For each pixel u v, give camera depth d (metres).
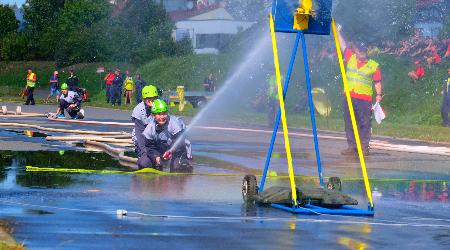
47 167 27.73
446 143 47.00
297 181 25.72
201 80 107.31
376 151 39.28
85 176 25.31
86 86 139.38
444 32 77.75
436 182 26.89
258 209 19.12
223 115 77.06
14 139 40.00
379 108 36.41
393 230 16.80
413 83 73.88
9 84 159.38
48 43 167.62
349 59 36.16
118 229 15.97
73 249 13.96
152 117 27.81
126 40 143.00
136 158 30.14
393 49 78.31
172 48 133.25
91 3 162.25
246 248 14.48
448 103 64.12
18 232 15.39
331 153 37.44
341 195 19.55
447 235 16.34
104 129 50.25
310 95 20.62
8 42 167.00
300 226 16.91
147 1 144.12
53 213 17.72
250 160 32.75
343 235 16.03
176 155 28.08
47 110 77.69
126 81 99.81
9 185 22.56
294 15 19.47
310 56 80.75
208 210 18.83
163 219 17.36
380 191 24.06
